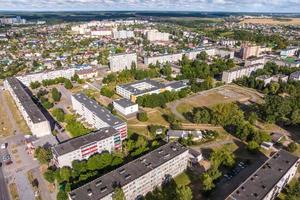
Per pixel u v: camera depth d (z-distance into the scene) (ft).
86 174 577.43
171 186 586.04
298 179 603.26
